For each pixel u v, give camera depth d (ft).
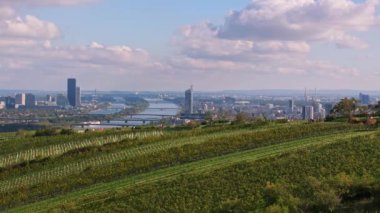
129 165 289.74
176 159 290.76
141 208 214.90
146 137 355.97
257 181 224.53
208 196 216.13
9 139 393.91
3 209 248.32
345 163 229.04
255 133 327.06
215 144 309.42
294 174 224.74
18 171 310.24
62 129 428.15
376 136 274.77
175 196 222.07
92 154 324.39
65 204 235.40
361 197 180.34
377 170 212.23
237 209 189.26
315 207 173.88
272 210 169.78
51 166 311.88
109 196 239.09
